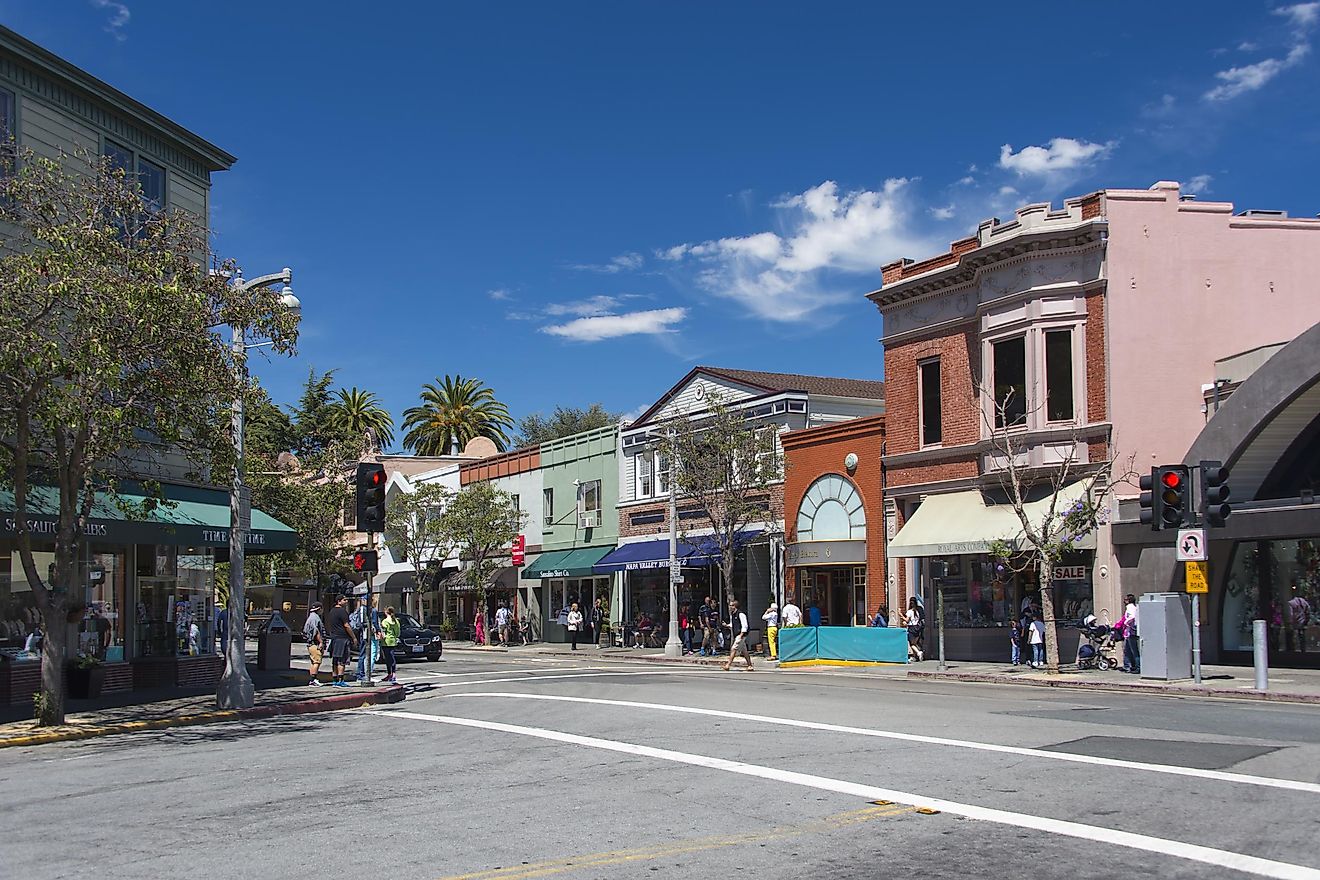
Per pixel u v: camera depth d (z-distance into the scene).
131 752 14.39
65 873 7.62
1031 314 28.45
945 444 31.50
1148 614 22.61
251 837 8.68
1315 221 29.36
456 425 72.88
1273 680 21.31
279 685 24.31
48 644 16.66
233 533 19.70
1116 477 27.16
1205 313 28.30
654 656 37.81
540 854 7.90
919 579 32.47
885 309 33.84
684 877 7.21
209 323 17.69
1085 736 13.27
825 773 11.00
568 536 50.34
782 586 37.22
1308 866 7.18
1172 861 7.36
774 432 38.28
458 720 17.25
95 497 20.12
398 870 7.52
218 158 24.56
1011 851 7.70
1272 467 25.75
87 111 21.25
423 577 53.97
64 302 15.68
